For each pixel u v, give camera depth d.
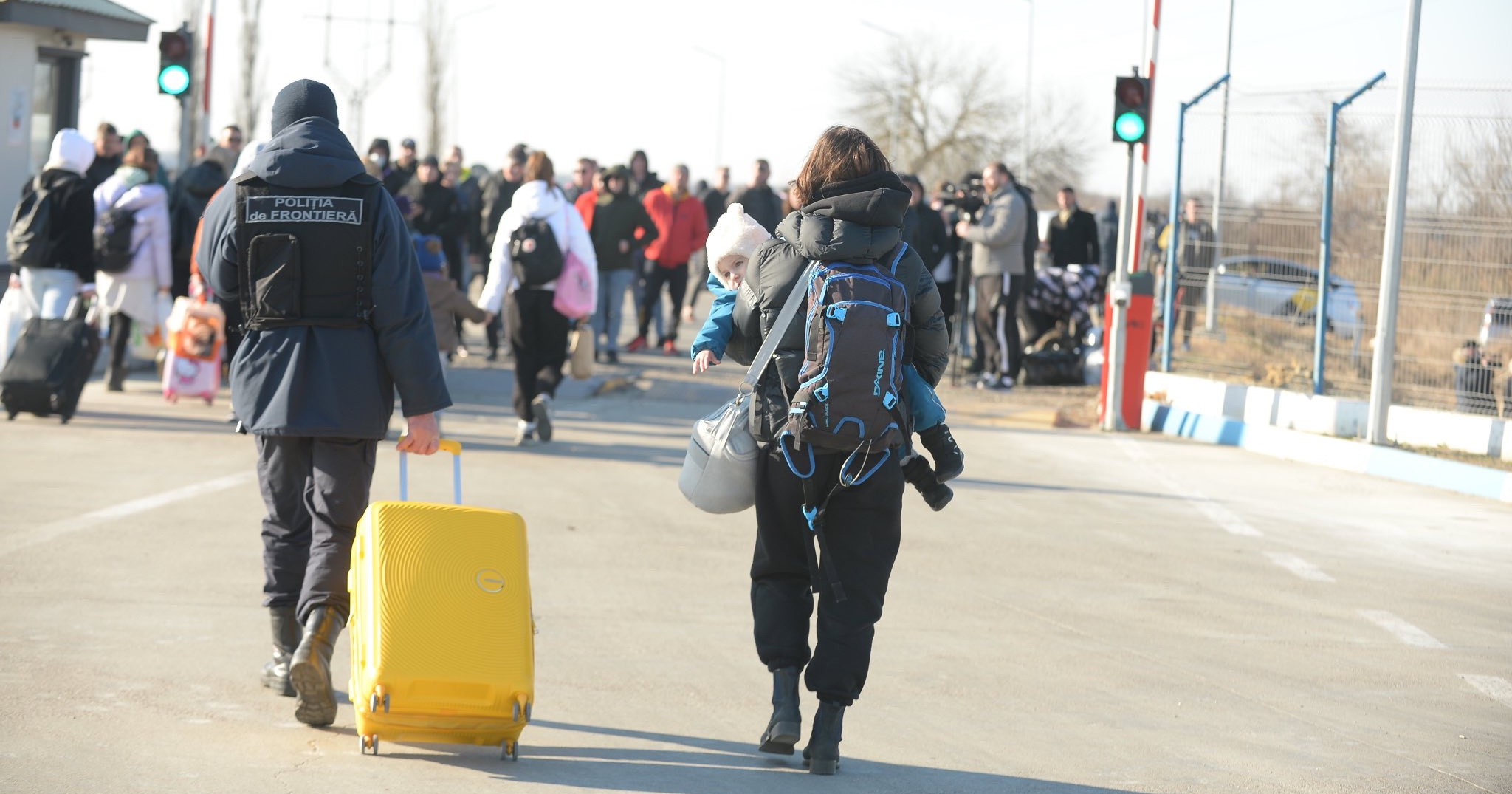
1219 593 19.36
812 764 11.43
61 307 29.89
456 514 11.22
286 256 11.64
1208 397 36.12
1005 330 41.78
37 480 23.14
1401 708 14.35
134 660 13.84
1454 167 31.27
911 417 11.70
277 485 12.33
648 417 34.12
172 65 39.06
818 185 11.16
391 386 12.16
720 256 11.66
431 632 10.70
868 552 11.22
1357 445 31.06
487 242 41.62
